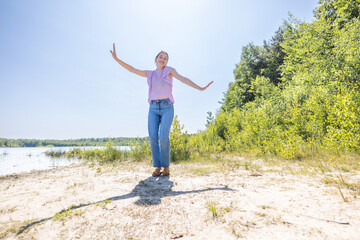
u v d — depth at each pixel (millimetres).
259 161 4531
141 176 3121
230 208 1457
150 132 3182
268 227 1134
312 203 1466
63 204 1820
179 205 1592
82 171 4160
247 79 23281
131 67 3227
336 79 6395
